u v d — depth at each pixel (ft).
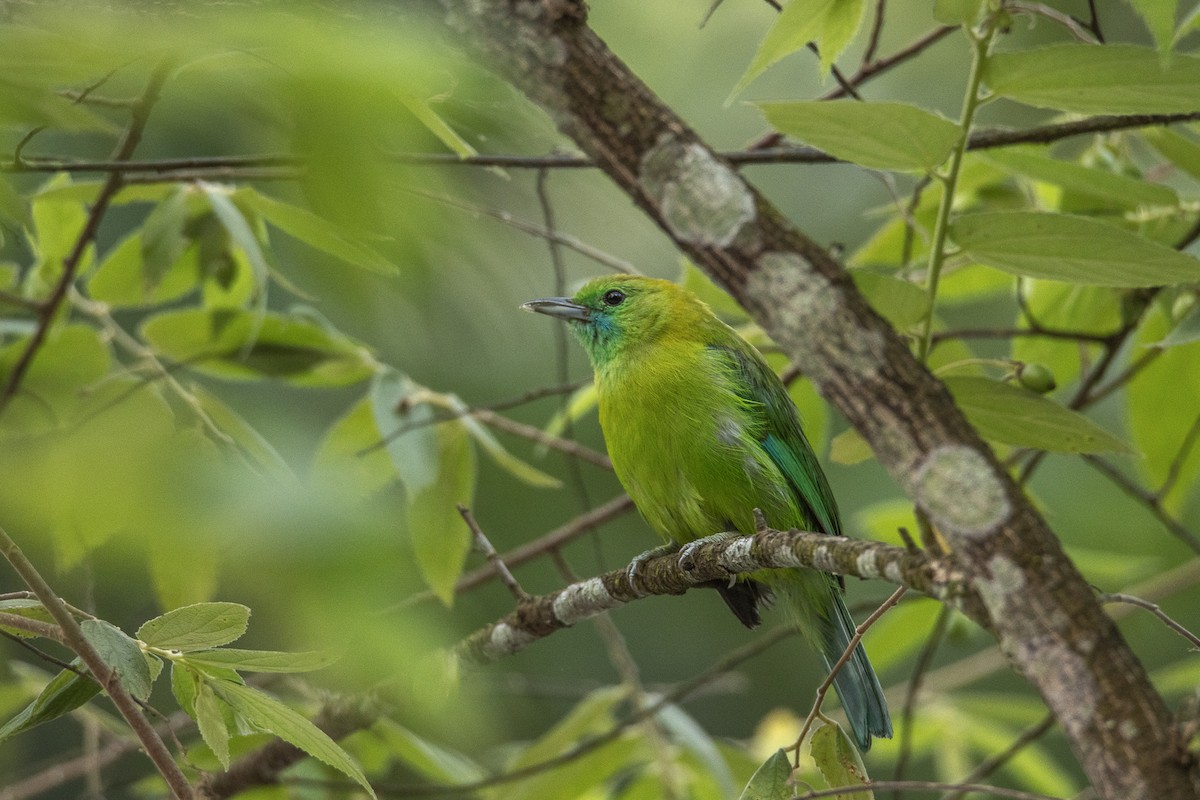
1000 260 22.22
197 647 17.12
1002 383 23.44
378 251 9.05
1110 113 20.77
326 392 36.70
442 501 29.96
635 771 34.45
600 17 43.98
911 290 22.66
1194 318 26.02
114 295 33.55
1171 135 30.04
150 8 8.84
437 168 10.37
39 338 26.40
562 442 35.17
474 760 35.45
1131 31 45.85
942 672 42.52
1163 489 32.68
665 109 15.21
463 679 14.05
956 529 14.17
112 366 32.53
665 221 15.20
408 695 15.08
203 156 10.24
